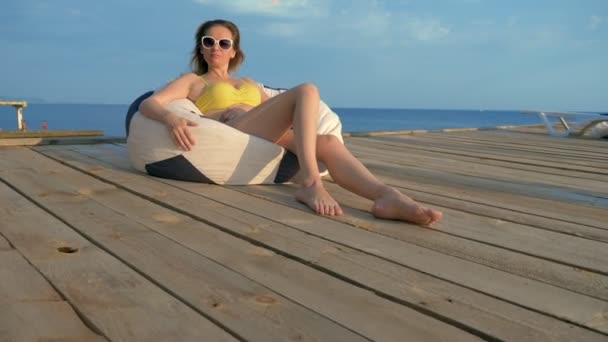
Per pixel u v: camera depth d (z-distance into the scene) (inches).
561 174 144.9
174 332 40.7
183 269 55.0
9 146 165.8
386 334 42.1
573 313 47.3
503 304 48.9
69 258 57.1
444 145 221.3
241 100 121.6
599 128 288.7
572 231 78.6
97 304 45.1
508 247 68.2
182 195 94.0
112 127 2623.0
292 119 103.8
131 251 60.4
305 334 41.4
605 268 60.7
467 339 42.0
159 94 115.8
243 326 42.2
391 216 79.6
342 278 54.4
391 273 56.1
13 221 72.4
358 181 87.4
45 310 43.5
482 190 113.6
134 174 115.6
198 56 127.2
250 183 107.6
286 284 52.0
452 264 60.1
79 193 94.2
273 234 69.4
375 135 263.9
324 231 72.1
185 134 103.6
